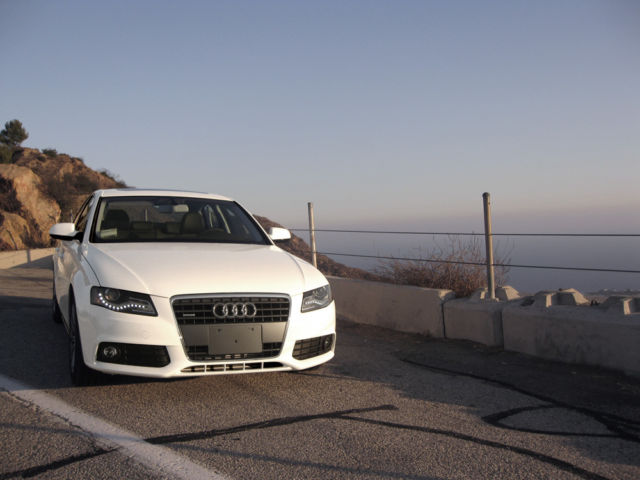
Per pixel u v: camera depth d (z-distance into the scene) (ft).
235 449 10.09
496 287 20.88
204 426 11.23
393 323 22.94
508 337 18.51
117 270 13.20
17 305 25.95
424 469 9.50
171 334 12.33
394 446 10.49
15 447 9.82
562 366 16.56
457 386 14.82
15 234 72.13
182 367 12.37
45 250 61.93
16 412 11.62
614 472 9.54
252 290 13.15
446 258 23.59
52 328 20.83
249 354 12.98
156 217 17.69
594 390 14.28
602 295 20.53
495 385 14.92
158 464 9.28
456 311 20.45
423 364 17.30
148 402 12.65
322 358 14.33
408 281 24.77
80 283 13.56
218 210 18.85
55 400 12.51
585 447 10.64
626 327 15.35
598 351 16.03
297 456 9.86
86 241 16.05
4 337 18.89
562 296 18.17
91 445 10.00
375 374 16.01
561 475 9.37
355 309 24.79
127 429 10.87
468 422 11.98
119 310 12.42
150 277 12.92
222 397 13.28
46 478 8.64
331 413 12.35
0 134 110.01
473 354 18.39
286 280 13.98
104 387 13.62
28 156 99.14
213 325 12.67
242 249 16.26
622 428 11.71
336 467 9.46
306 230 27.40
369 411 12.59
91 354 12.51
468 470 9.50
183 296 12.55
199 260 14.26
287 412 12.33
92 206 17.85
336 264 30.68
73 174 96.22
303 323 13.69
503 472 9.45
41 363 15.76
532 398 13.75
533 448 10.55
